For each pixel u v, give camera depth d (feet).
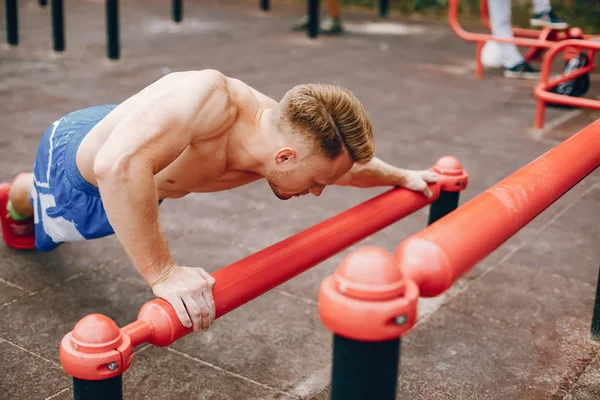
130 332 4.75
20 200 10.10
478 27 33.94
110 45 23.89
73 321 8.82
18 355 8.07
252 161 6.28
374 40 30.01
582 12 34.53
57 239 8.13
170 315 5.02
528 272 10.54
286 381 7.80
